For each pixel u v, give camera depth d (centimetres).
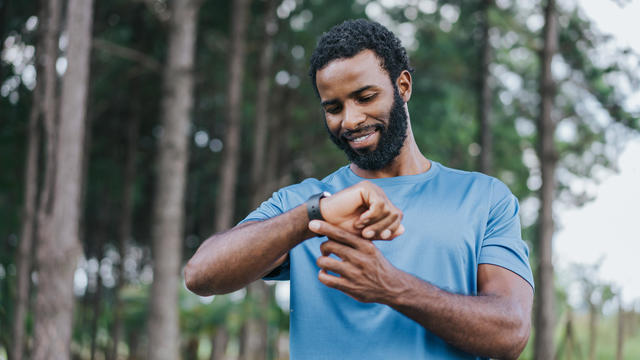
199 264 124
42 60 570
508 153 1302
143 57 780
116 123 1240
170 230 716
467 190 142
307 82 1197
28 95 798
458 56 1111
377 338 133
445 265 134
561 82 809
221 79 1207
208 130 1326
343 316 136
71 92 530
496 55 1145
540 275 768
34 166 688
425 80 1138
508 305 123
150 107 1209
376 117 135
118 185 1277
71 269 522
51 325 511
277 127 1219
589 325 674
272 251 120
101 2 996
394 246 136
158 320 698
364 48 134
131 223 1420
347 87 133
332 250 115
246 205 1363
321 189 151
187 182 1335
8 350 671
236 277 122
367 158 139
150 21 1027
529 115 1247
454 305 117
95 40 751
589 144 871
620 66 801
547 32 816
